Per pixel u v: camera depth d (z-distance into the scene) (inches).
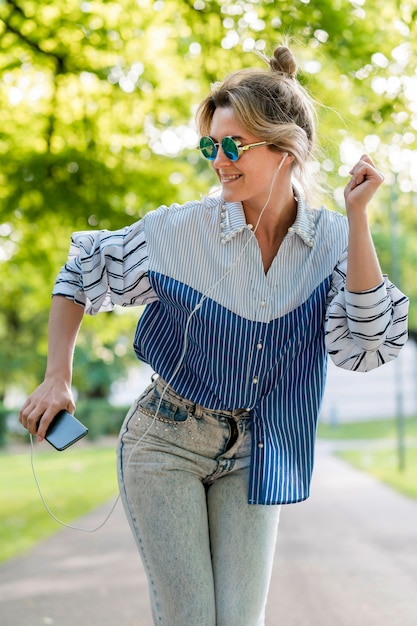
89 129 532.7
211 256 126.6
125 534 483.8
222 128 122.6
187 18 449.1
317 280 126.6
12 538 470.0
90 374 1969.7
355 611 270.4
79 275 133.0
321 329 128.4
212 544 125.9
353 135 422.3
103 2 472.4
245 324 124.6
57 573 352.8
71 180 525.0
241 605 121.3
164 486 123.9
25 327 1619.1
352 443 1578.5
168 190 541.3
